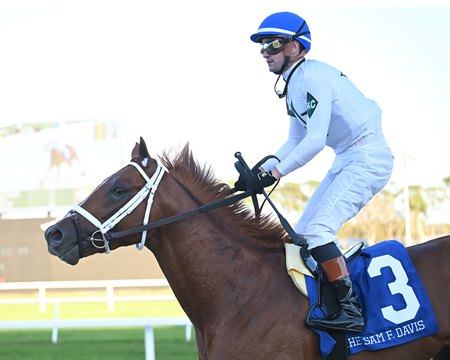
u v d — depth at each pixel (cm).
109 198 393
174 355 921
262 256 404
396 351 391
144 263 2608
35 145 2644
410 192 3453
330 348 384
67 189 2633
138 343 1057
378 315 388
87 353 963
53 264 2625
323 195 413
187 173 413
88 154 2636
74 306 1853
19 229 2642
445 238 414
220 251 401
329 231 396
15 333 1226
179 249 401
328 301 391
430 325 388
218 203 404
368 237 3494
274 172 402
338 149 422
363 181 404
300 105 412
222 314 395
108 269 2609
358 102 411
